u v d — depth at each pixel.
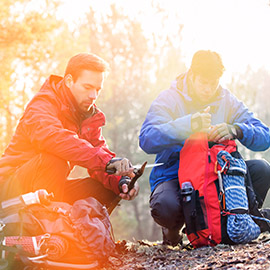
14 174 3.73
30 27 21.47
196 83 4.51
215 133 4.36
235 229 4.04
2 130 21.80
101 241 3.40
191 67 4.57
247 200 4.24
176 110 4.73
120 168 3.70
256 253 3.59
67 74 3.99
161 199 4.43
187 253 4.01
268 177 4.66
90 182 4.21
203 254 3.88
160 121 4.58
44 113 3.81
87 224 3.38
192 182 4.23
